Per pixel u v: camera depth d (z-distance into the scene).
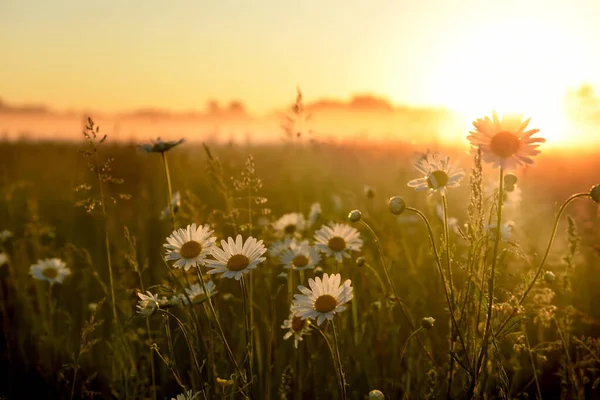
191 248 2.50
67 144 15.55
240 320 3.56
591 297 3.93
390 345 3.42
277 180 7.80
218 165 3.41
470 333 2.47
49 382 3.76
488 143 2.23
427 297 3.79
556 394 3.36
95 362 3.94
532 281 2.37
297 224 4.15
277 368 3.25
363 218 4.97
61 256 5.64
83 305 4.34
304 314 2.29
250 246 2.49
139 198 7.77
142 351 3.64
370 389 3.01
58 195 8.72
